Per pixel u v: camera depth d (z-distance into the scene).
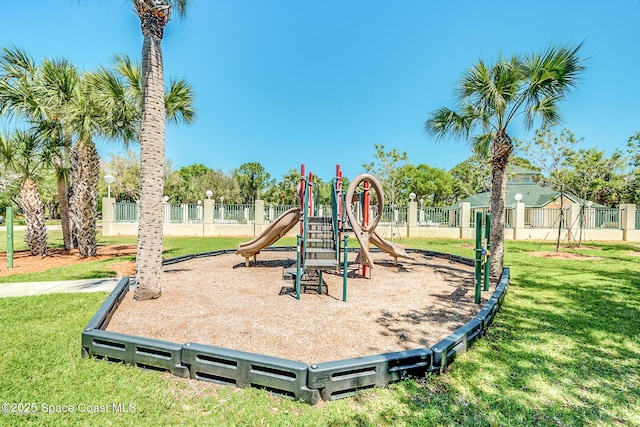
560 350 3.37
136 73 8.58
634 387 2.69
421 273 7.80
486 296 5.66
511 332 3.86
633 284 6.54
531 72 6.37
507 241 17.11
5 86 8.53
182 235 19.09
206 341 3.57
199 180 36.88
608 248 13.66
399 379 2.71
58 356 3.06
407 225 19.95
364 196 7.76
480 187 30.56
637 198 22.12
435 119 7.64
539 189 24.28
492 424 2.19
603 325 4.11
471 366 2.99
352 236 17.47
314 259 5.95
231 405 2.36
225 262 9.11
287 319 4.34
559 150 19.62
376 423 2.18
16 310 4.47
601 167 22.20
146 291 5.07
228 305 4.96
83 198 9.62
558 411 2.34
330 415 2.26
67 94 9.15
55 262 9.01
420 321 4.33
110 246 12.68
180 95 9.16
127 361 2.94
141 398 2.44
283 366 2.49
